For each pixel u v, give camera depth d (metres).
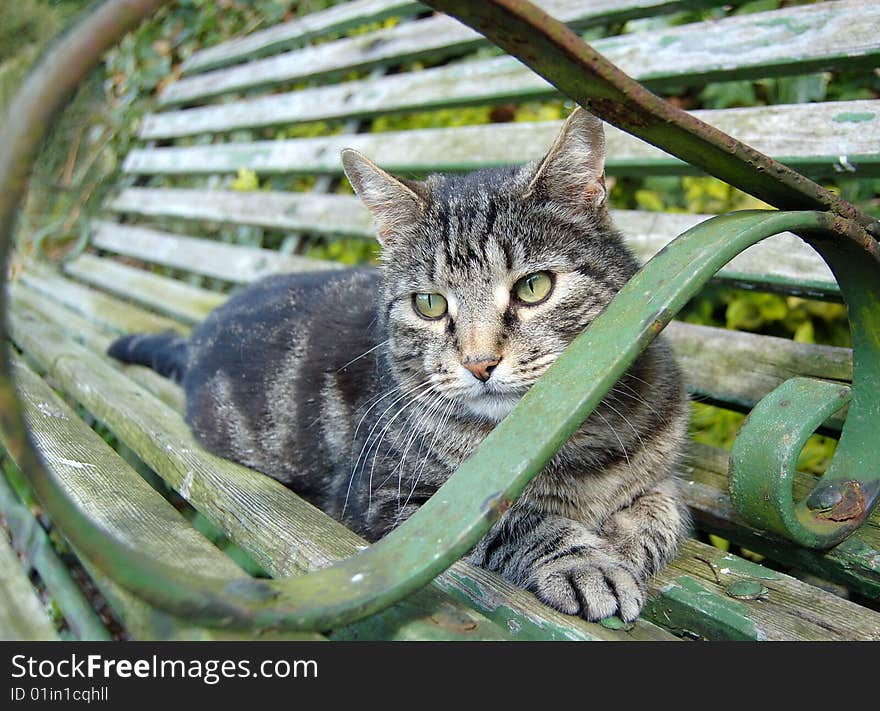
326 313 0.52
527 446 0.28
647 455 0.40
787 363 0.44
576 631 0.31
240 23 1.11
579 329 0.40
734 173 0.30
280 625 0.25
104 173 1.07
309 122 0.76
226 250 0.78
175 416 0.52
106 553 0.23
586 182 0.40
